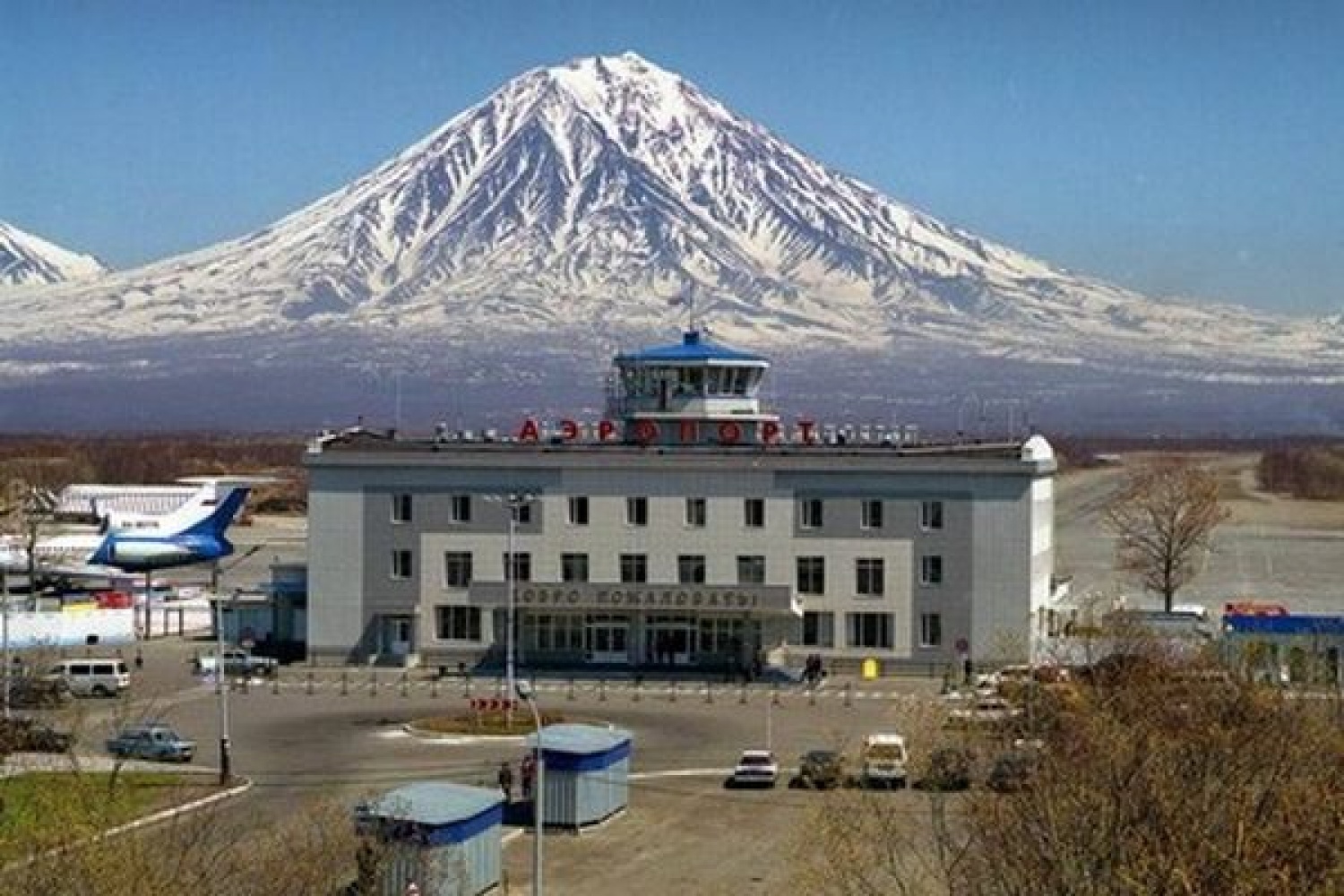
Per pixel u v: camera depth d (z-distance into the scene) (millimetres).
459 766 99750
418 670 139375
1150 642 110812
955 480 136750
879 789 90625
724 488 139500
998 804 57625
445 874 70188
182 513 199250
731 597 136625
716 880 75375
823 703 123250
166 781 92062
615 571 140625
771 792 93250
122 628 156250
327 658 142750
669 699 125125
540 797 70375
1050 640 130375
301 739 108562
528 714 116875
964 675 131000
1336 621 127688
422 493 142125
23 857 60688
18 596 175125
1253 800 49281
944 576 136875
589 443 150250
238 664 135375
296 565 166250
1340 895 41750
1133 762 51844
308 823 72250
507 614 131875
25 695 117000
